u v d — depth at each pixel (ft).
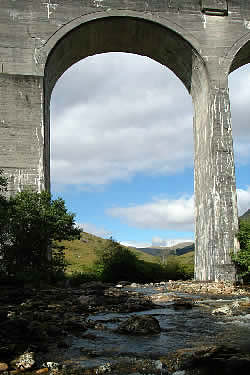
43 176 62.80
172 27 71.00
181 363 18.61
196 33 71.72
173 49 75.20
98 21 69.77
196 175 77.41
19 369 17.85
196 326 27.71
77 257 121.08
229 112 69.00
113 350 21.20
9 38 66.39
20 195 54.95
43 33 67.51
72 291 47.73
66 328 25.89
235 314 32.65
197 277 72.59
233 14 73.41
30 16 67.67
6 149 62.69
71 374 17.33
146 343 22.72
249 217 67.87
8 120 63.67
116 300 40.37
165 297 44.14
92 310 34.42
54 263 56.80
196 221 75.41
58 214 54.54
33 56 66.39
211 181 66.54
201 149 73.92
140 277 80.23
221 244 63.41
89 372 17.57
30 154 63.21
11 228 51.93
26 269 52.39
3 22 66.74
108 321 29.37
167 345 22.27
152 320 26.23
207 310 35.32
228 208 64.90
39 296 41.81
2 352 19.26
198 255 72.69
